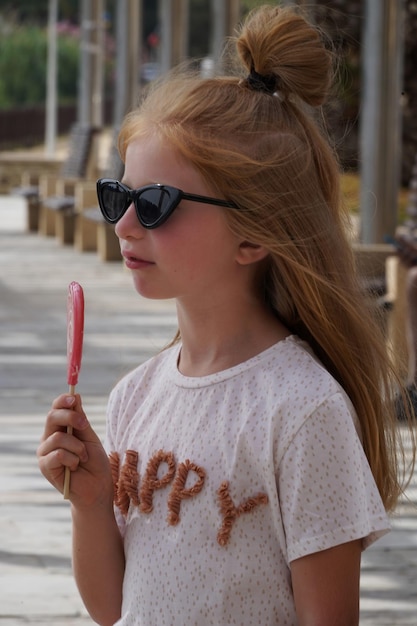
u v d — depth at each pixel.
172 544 2.07
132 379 2.33
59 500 5.71
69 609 4.37
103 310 11.73
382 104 10.18
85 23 21.50
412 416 2.32
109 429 2.34
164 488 2.11
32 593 4.51
